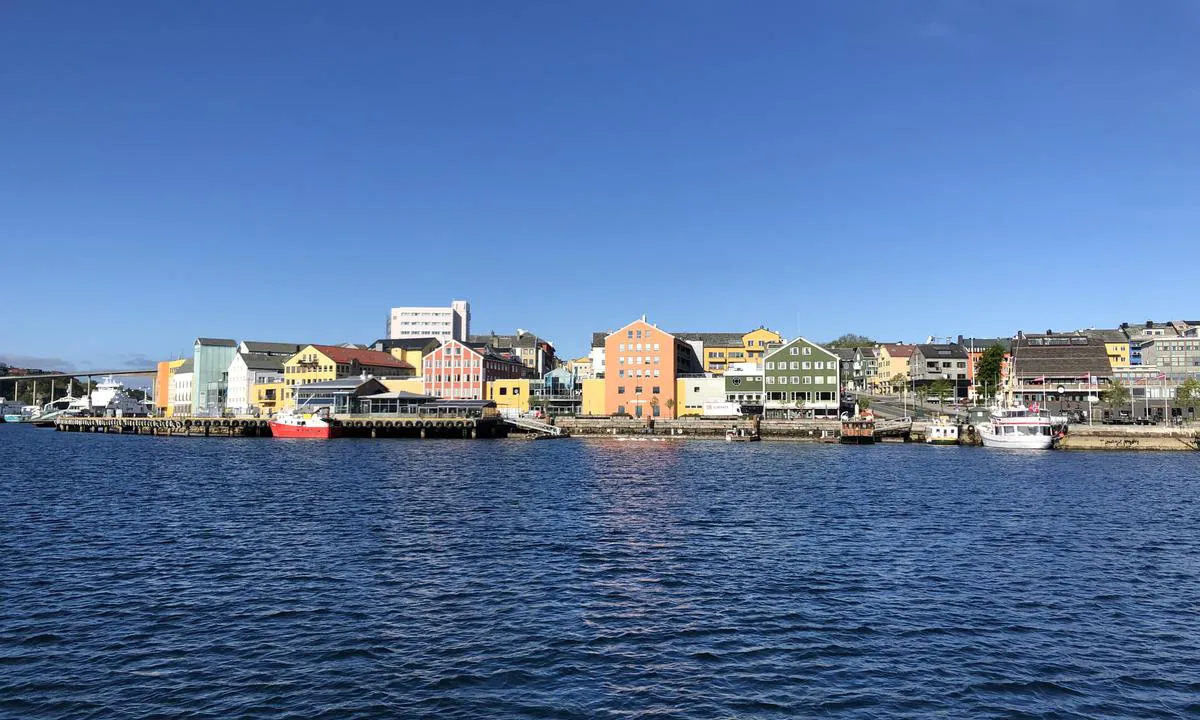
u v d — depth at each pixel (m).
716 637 24.52
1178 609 27.58
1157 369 155.88
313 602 27.95
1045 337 183.50
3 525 42.97
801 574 32.41
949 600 28.61
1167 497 57.31
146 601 28.00
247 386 186.62
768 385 146.50
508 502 52.47
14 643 23.62
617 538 39.91
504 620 26.02
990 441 112.75
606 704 19.66
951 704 19.78
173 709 19.19
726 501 53.66
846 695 20.27
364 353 188.88
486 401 148.88
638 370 152.25
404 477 68.94
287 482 64.69
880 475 72.88
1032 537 40.69
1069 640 24.39
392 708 19.33
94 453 103.56
